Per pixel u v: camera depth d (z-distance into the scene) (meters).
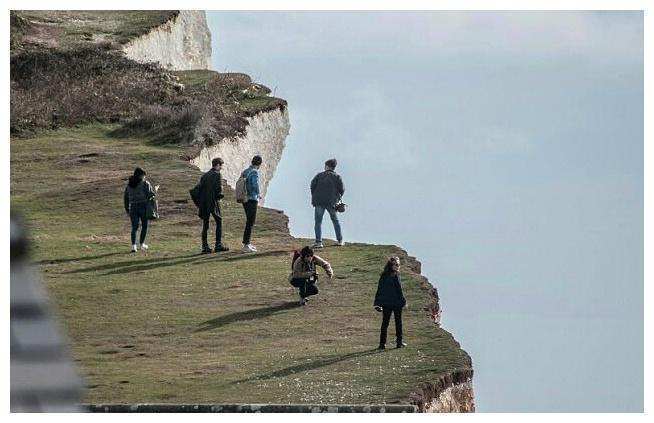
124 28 189.25
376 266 78.75
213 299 70.69
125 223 95.81
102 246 86.38
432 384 51.94
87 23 190.25
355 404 47.28
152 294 71.75
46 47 168.75
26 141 132.38
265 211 99.69
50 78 156.00
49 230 92.25
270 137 154.75
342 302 69.75
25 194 107.06
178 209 98.81
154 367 55.91
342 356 57.66
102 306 68.88
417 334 62.56
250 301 70.19
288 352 58.72
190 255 83.56
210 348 60.06
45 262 80.25
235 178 138.50
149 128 137.38
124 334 63.03
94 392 50.59
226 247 85.00
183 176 111.44
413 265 81.12
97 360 57.50
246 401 48.50
